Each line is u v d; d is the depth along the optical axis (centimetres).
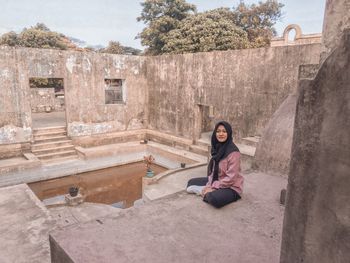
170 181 823
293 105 458
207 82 1020
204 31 1548
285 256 147
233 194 309
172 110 1195
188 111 1123
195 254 224
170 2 1903
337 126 113
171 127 1215
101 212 657
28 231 455
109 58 1173
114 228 256
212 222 271
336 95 112
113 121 1229
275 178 401
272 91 811
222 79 962
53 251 243
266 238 248
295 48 743
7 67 953
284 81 778
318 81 119
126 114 1264
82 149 1081
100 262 210
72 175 991
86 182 970
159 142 1245
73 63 1086
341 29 262
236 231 257
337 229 118
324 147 119
